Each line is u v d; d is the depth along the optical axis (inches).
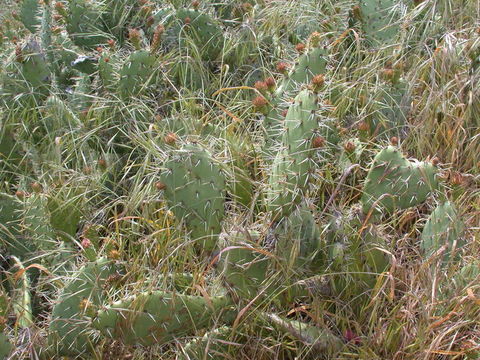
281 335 69.5
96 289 66.9
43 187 83.7
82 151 90.0
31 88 93.3
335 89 92.9
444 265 73.0
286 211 67.3
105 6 104.6
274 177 67.7
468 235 76.2
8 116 88.1
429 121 90.1
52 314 67.2
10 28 116.0
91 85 97.0
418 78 97.0
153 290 65.7
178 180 66.4
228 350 67.9
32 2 108.0
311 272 70.1
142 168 85.1
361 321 71.1
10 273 76.2
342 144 81.4
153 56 89.1
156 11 105.5
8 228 80.1
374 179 69.1
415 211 80.4
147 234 81.5
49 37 100.0
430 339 68.9
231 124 87.0
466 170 87.6
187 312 65.2
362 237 69.5
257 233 69.7
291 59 101.6
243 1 113.7
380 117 88.6
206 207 67.0
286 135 66.7
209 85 99.8
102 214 82.7
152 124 86.7
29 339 67.3
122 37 106.3
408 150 89.3
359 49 99.9
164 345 68.9
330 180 77.0
